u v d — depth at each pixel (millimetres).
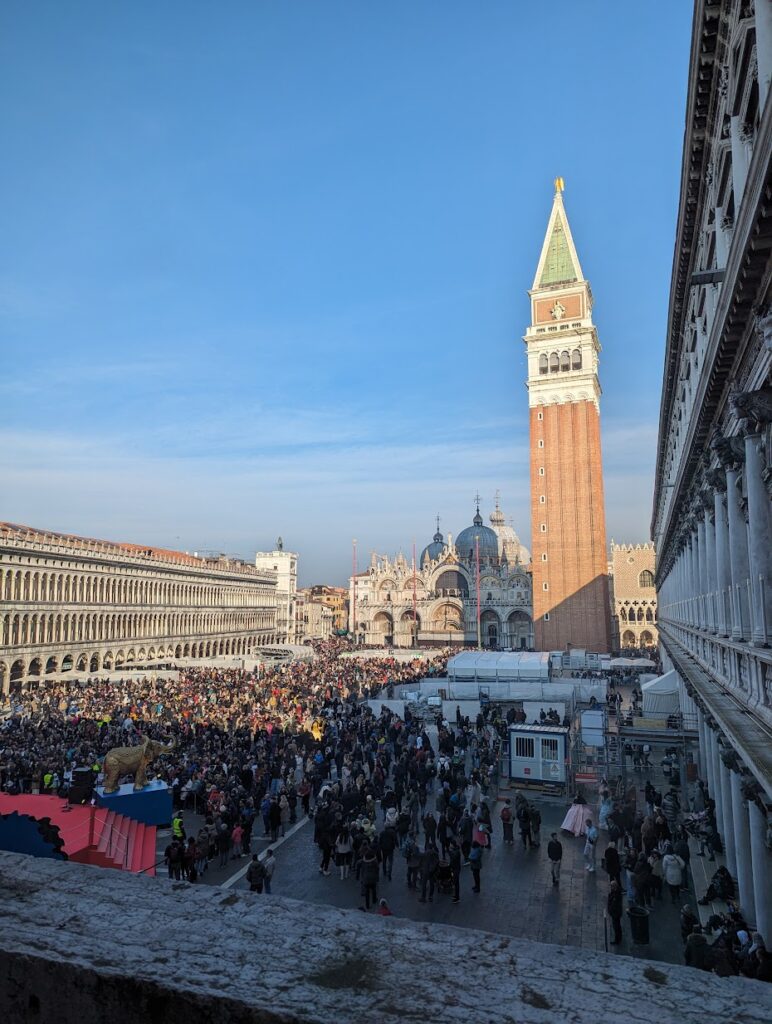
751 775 17359
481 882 27562
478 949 3977
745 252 13547
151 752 33969
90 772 32688
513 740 42125
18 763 36906
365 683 80062
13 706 60219
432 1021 3209
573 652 104875
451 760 41281
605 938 22062
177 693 66750
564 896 26188
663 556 62375
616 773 43281
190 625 132250
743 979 3668
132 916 4297
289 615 193500
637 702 64375
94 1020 3621
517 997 3457
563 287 131500
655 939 22453
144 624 115938
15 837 22516
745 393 16328
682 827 30766
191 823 34594
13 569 85125
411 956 3865
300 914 4387
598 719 42969
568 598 123875
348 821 30797
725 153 19281
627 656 123250
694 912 24078
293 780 38250
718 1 16734
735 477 20219
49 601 91312
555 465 127875
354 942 4012
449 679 75062
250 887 24062
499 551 177875
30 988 3770
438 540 197000
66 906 4422
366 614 177625
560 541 125688
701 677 27000
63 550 94375
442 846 28375
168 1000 3436
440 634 169500
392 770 42531
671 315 31875
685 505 34094
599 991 3533
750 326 15930
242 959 3785
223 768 37344
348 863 28156
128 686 72250
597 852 30828
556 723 50438
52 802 30422
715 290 22859
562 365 130000
